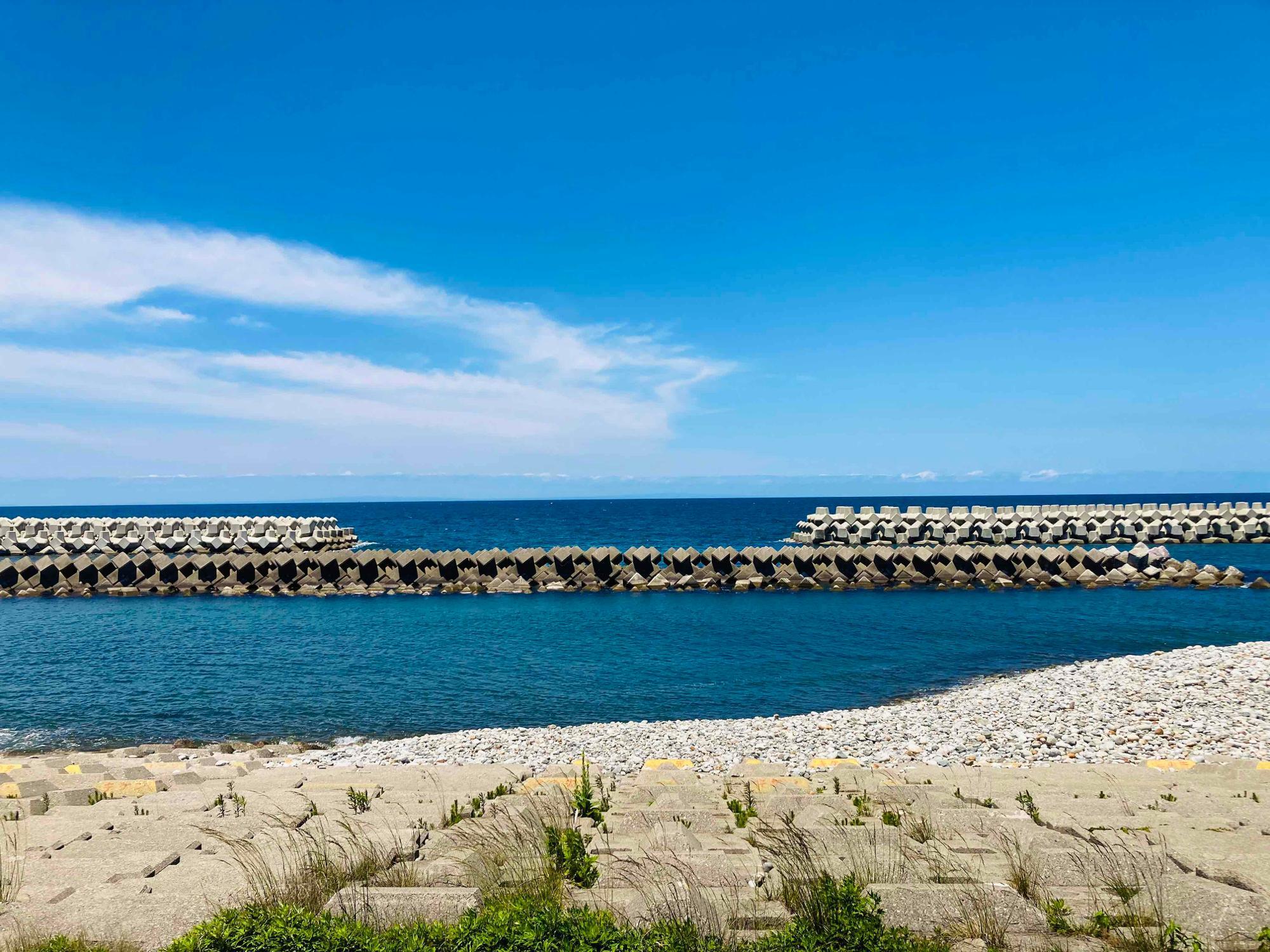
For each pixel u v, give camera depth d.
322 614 37.91
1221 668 22.09
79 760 15.76
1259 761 13.90
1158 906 6.04
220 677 25.31
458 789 12.52
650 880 6.71
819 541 69.25
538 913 5.98
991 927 5.91
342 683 24.47
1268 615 35.34
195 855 8.52
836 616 35.91
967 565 45.53
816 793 11.39
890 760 15.58
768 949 5.58
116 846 8.88
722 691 23.41
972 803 10.43
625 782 13.02
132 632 33.22
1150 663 23.80
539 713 21.28
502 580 44.78
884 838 7.84
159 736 19.58
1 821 9.98
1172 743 16.33
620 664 26.70
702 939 5.63
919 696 22.55
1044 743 16.70
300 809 10.63
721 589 44.75
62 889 7.13
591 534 106.12
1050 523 67.94
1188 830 8.27
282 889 7.00
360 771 14.27
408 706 22.05
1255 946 5.59
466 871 7.31
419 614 37.62
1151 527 67.88
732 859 7.57
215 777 13.93
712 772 14.88
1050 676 23.41
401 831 8.84
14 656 28.42
